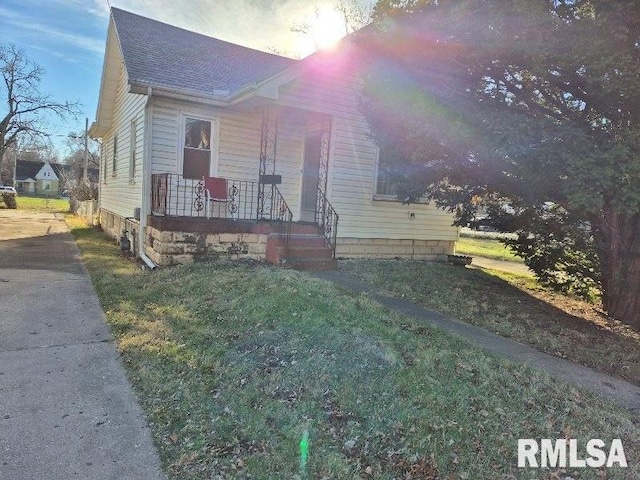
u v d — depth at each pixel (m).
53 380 3.44
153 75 8.20
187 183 8.51
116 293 5.95
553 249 7.86
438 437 2.78
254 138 9.18
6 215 22.09
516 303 7.15
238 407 3.04
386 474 2.45
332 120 9.35
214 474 2.38
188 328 4.51
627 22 4.31
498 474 2.50
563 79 5.19
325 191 9.53
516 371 3.83
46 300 5.69
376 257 10.52
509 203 7.48
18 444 2.58
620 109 5.07
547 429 2.94
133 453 2.54
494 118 4.95
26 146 44.03
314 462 2.51
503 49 4.93
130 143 10.09
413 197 7.67
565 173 4.77
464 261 11.07
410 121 5.75
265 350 3.91
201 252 7.71
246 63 11.09
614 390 3.78
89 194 24.39
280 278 6.18
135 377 3.51
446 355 3.96
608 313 6.79
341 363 3.62
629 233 6.31
